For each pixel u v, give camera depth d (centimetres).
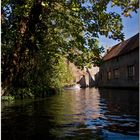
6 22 1253
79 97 2411
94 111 1367
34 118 1123
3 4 1062
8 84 1158
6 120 1068
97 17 1195
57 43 1409
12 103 1745
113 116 1181
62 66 2986
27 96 2116
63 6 1152
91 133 841
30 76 2184
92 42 1285
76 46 1319
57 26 1373
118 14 1197
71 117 1159
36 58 1812
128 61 3781
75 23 1243
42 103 1770
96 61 1319
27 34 1157
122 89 3856
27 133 837
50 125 967
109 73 4800
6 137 788
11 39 1221
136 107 1492
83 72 6366
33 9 1116
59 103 1792
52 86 2778
